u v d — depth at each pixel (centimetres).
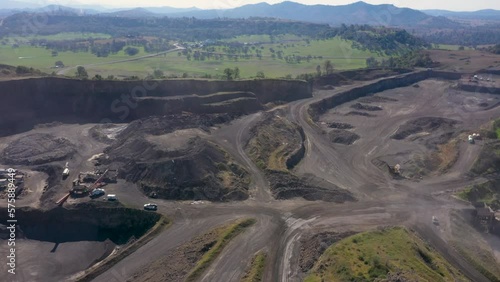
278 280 5766
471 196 9006
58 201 7894
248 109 13362
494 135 11888
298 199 8350
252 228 7181
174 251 6706
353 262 5853
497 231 8144
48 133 11788
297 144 11131
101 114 12975
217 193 8356
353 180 9488
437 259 6475
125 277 6300
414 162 10400
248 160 9844
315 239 6700
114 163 9550
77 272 6844
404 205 8369
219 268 6028
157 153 9225
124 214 7794
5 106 12250
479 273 6544
